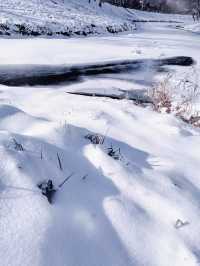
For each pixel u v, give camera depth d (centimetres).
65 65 1108
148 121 427
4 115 315
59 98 517
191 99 651
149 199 229
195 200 246
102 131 350
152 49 1555
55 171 224
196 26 4453
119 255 176
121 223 199
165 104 546
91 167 249
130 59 1294
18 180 200
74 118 390
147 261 178
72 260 164
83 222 190
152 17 6919
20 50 1220
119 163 262
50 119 375
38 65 1059
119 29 3083
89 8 4522
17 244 161
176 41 2114
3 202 182
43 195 196
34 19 2108
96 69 1112
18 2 2809
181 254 187
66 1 4262
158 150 332
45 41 1484
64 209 194
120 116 428
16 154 219
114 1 7044
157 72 1138
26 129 294
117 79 1009
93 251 173
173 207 228
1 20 1753
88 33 2383
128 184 239
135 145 331
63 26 2183
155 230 202
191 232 207
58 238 172
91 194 217
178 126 424
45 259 158
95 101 502
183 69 1205
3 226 169
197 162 320
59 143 268
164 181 259
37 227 173
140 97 799
